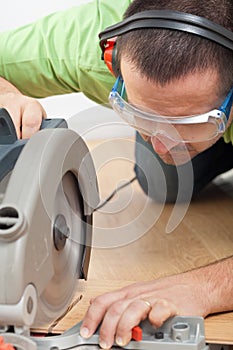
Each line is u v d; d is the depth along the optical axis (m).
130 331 1.05
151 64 1.12
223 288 1.22
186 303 1.17
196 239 1.92
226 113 1.20
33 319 0.95
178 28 1.11
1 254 0.90
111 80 1.70
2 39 1.83
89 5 1.79
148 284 1.19
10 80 1.84
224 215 2.16
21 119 1.27
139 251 1.77
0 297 0.91
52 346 1.04
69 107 2.96
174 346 1.04
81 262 1.22
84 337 1.07
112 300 1.12
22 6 2.89
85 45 1.71
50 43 1.78
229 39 1.13
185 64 1.11
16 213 0.92
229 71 1.16
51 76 1.81
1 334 0.93
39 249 0.96
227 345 1.19
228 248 1.84
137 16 1.14
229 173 2.65
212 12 1.13
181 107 1.15
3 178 1.00
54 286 1.08
